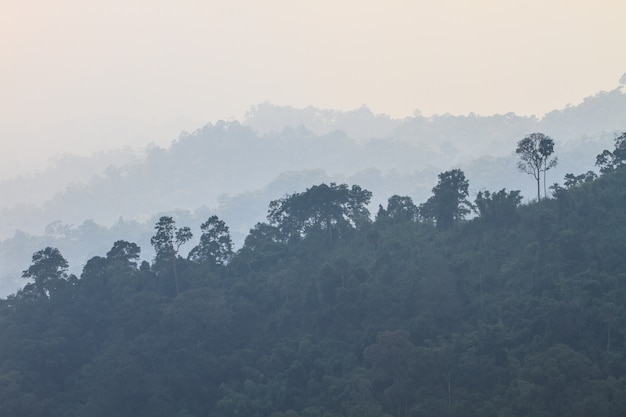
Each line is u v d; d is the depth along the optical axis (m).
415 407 166.88
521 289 189.75
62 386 198.38
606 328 172.88
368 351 178.88
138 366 190.88
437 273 199.38
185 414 186.25
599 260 189.00
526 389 159.62
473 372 172.50
